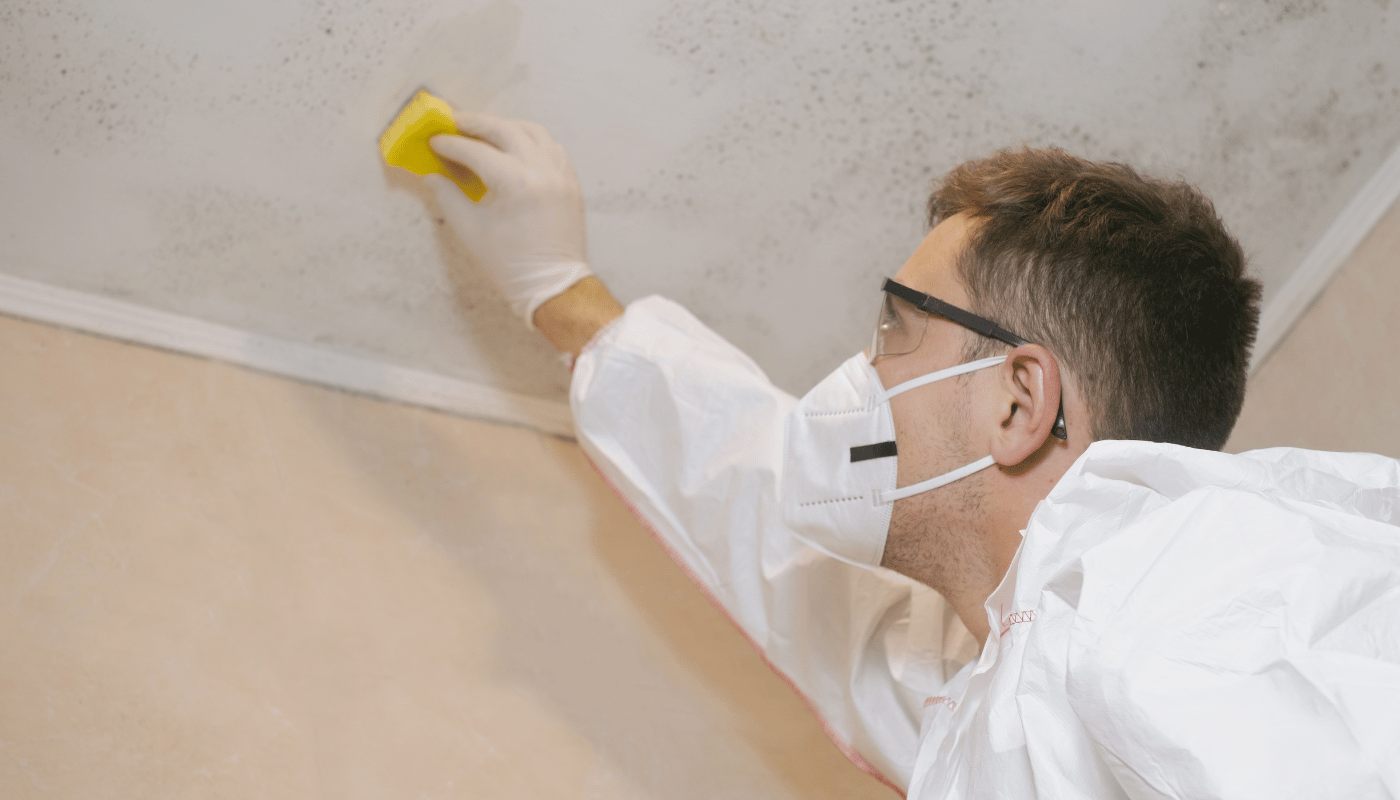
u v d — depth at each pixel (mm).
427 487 1484
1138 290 875
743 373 1281
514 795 1294
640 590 1546
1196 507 648
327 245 1376
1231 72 1449
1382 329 1668
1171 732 553
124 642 1185
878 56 1345
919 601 1222
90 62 1128
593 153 1374
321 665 1278
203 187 1277
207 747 1164
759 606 1251
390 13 1156
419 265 1430
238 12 1115
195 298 1394
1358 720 533
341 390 1493
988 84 1408
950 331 949
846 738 1245
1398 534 624
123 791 1105
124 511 1264
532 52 1244
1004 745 718
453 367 1561
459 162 1239
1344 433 1710
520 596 1457
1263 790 527
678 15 1244
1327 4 1391
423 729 1291
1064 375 893
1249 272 1748
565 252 1297
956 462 933
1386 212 1676
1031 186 943
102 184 1246
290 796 1179
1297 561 592
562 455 1627
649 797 1371
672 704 1461
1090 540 729
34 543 1196
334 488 1416
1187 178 1581
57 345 1325
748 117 1374
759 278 1571
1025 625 739
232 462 1362
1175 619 595
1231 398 915
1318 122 1544
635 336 1283
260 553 1317
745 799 1424
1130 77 1429
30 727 1096
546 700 1387
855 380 1007
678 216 1470
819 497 1014
